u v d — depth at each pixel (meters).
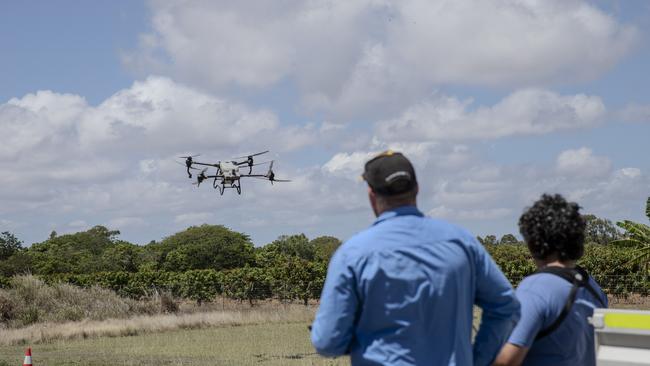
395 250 3.35
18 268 80.19
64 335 24.78
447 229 3.52
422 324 3.33
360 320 3.39
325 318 3.38
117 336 25.80
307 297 42.50
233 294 43.22
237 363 17.17
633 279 35.16
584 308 4.05
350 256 3.37
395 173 3.53
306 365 16.58
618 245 32.19
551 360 3.97
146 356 19.05
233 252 91.56
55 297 31.45
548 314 3.91
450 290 3.37
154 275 45.72
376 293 3.32
